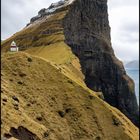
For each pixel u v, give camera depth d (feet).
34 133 317.83
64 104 440.86
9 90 384.27
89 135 419.95
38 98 418.92
